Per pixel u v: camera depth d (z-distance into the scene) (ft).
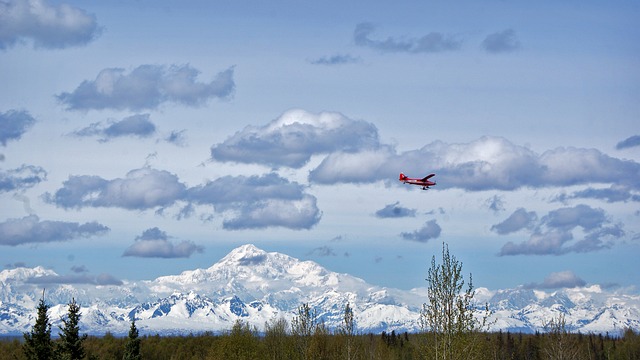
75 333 554.05
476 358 361.30
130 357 643.04
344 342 646.33
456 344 360.69
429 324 368.48
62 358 536.83
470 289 370.73
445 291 369.09
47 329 552.82
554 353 643.86
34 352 544.21
